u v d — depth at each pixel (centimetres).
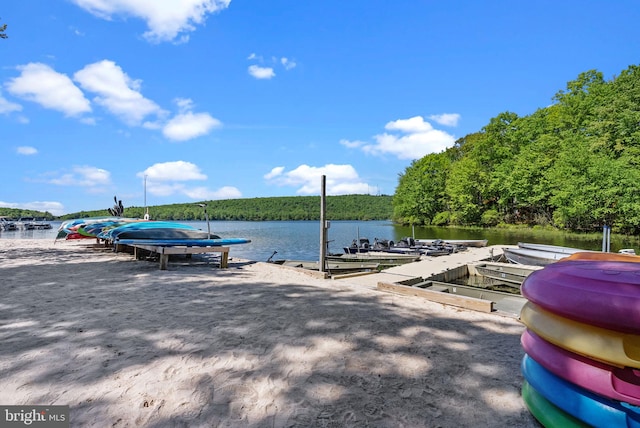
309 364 315
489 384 283
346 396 261
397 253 1631
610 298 180
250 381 281
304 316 465
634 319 168
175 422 224
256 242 2858
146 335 381
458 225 4772
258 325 421
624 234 2711
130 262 1000
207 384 274
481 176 4184
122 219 1611
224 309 494
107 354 328
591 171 2609
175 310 485
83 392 258
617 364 172
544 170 3447
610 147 2770
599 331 182
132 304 515
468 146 5494
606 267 230
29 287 632
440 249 1725
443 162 5344
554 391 200
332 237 3412
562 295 200
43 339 364
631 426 172
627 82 2756
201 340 369
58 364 304
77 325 412
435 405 250
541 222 3656
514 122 4109
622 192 2453
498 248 1869
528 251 1354
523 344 234
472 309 539
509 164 3850
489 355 344
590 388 181
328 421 229
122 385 269
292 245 2608
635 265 238
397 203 5988
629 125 2584
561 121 3425
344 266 1279
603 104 2892
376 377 293
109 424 219
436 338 391
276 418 231
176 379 281
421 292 621
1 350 334
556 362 198
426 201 5219
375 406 248
